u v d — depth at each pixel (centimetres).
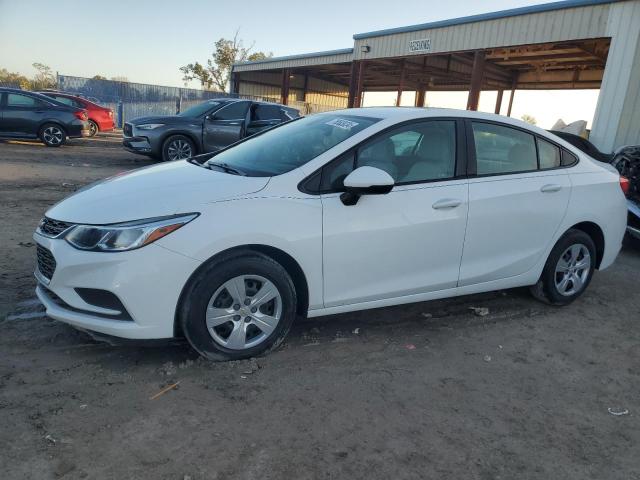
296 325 400
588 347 401
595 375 358
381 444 266
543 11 1466
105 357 332
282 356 349
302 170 341
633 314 477
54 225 320
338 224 340
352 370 338
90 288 297
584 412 311
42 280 328
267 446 258
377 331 401
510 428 289
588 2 1338
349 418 286
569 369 363
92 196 330
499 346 391
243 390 305
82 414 272
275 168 356
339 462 250
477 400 315
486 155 410
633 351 400
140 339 303
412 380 332
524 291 512
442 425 287
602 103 1298
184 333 315
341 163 350
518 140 430
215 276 310
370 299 368
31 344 341
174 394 296
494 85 2936
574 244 462
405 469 249
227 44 5153
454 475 248
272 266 326
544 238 439
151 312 299
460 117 402
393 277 371
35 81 5506
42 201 748
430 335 401
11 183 859
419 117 385
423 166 380
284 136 416
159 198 313
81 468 233
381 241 356
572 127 1554
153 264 295
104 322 299
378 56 2141
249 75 3475
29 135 1394
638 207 672
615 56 1276
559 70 2528
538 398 323
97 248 295
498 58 2253
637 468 263
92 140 1780
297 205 329
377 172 325
